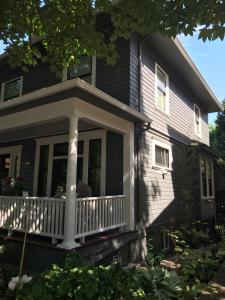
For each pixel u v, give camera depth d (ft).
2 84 39.06
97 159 28.19
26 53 19.07
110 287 12.20
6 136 31.09
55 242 19.45
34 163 34.24
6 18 16.42
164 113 34.22
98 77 29.07
